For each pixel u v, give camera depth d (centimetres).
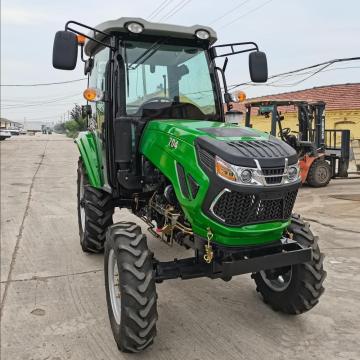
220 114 455
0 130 3803
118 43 421
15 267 534
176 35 435
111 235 347
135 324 315
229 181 308
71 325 390
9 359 338
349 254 583
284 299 390
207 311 414
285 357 336
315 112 1242
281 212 329
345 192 1114
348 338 364
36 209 863
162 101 430
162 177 384
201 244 332
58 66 381
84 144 551
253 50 435
